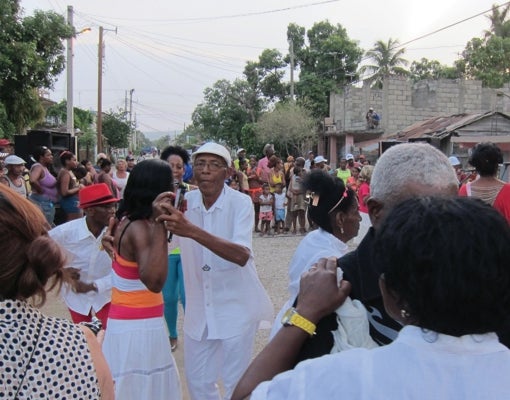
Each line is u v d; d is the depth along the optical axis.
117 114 51.91
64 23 15.46
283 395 1.08
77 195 8.68
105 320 3.72
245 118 40.88
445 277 0.97
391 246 1.06
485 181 3.91
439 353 1.00
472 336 1.02
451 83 29.30
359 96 30.06
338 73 37.91
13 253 1.39
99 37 25.41
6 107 15.14
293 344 1.36
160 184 2.76
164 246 2.66
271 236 12.14
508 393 0.97
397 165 1.54
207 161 3.16
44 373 1.38
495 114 20.22
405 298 1.05
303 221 12.44
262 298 3.33
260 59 40.38
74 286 1.95
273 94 40.78
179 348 4.96
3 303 1.41
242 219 3.18
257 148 33.66
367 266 1.42
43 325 1.45
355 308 1.40
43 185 8.48
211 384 3.28
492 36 37.59
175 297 4.80
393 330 1.39
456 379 0.98
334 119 32.25
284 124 31.05
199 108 42.56
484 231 1.00
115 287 2.86
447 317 1.00
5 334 1.37
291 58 32.12
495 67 36.91
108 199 3.57
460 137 19.08
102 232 3.63
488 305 0.99
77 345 1.47
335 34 39.03
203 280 3.18
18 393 1.35
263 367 1.34
